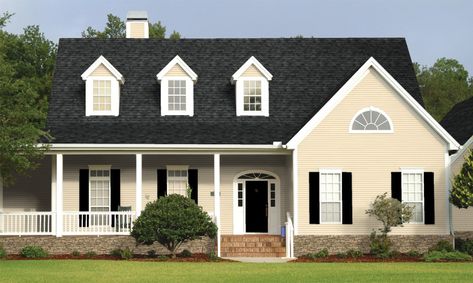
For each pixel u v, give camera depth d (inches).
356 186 1448.1
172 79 1574.8
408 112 1457.9
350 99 1454.2
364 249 1437.0
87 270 1143.0
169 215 1334.9
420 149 1456.7
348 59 1679.4
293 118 1574.8
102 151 1465.3
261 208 1576.0
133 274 1093.8
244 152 1489.9
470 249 1422.2
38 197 1617.9
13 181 1433.3
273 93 1614.2
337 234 1440.7
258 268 1188.5
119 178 1552.7
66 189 1552.7
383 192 1449.3
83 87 1604.3
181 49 1690.5
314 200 1441.9
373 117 1455.5
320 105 1551.4
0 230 1450.5
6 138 1310.3
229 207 1571.1
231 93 1610.5
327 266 1229.1
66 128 1521.9
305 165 1445.6
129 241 1434.5
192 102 1576.0
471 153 1401.3
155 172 1562.5
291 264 1267.2
